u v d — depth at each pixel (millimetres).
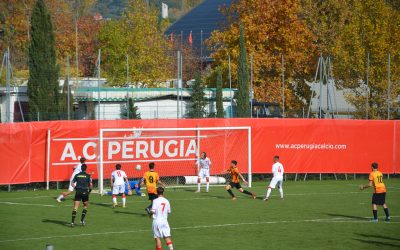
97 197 56625
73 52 125812
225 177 69312
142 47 107312
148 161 65375
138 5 113438
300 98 100750
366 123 73938
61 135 62344
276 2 96000
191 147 67000
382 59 87688
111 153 64062
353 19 92062
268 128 70500
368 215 46812
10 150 60219
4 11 117750
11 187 62062
